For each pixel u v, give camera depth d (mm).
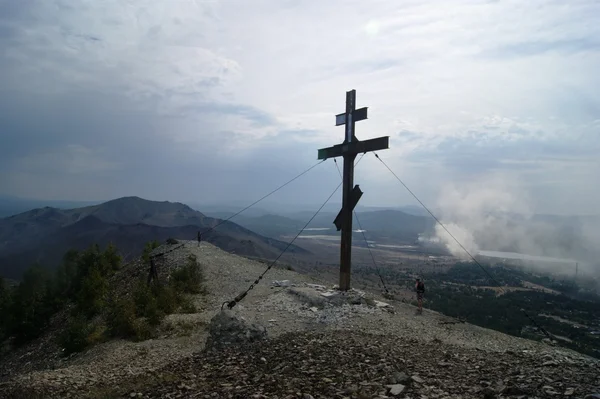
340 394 8555
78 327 21094
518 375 9812
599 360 13992
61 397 10852
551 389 8297
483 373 10141
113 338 20141
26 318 32656
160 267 34656
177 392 9695
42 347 27625
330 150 24359
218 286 28984
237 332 15383
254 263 37844
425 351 13383
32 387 11719
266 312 21266
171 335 19000
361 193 23344
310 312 20734
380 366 10914
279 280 31062
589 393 7984
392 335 16781
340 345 13977
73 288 37938
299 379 9922
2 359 29734
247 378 10508
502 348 15812
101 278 32000
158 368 13445
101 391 11047
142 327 19812
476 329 19656
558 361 12367
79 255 41562
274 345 14555
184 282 28688
